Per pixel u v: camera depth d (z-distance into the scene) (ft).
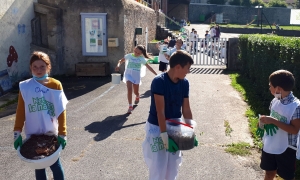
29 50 38.52
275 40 24.53
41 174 11.96
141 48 24.86
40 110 11.52
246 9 185.88
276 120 11.22
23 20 36.94
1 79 32.14
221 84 34.96
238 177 14.53
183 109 11.60
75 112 24.80
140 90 32.12
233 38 44.91
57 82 11.86
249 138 18.97
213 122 21.94
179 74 10.68
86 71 38.27
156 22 77.00
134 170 15.25
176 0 143.23
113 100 28.25
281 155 11.58
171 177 11.46
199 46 52.08
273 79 11.34
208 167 15.44
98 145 18.20
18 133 11.48
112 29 38.75
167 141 10.41
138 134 19.93
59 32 38.86
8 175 14.92
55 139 11.78
